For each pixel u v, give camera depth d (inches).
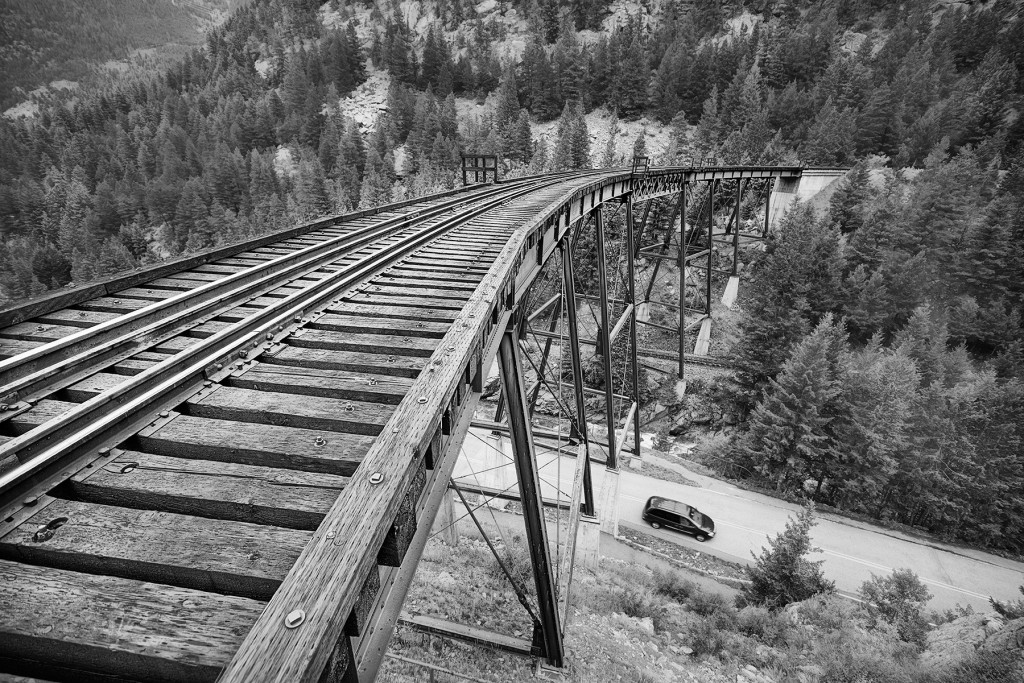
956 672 361.4
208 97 4690.0
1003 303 1228.5
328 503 92.4
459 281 264.1
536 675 336.8
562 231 428.1
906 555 736.3
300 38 5629.9
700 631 442.3
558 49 3609.7
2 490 85.6
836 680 387.5
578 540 584.7
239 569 76.5
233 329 175.9
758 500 845.8
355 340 180.7
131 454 106.3
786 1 3951.8
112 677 68.3
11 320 177.5
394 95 3794.3
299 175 3112.7
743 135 2306.8
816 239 1299.2
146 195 3191.4
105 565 78.8
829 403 877.2
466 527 628.7
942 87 2263.8
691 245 1434.5
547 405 1217.4
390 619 96.5
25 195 3393.2
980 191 1544.0
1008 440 783.7
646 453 991.6
